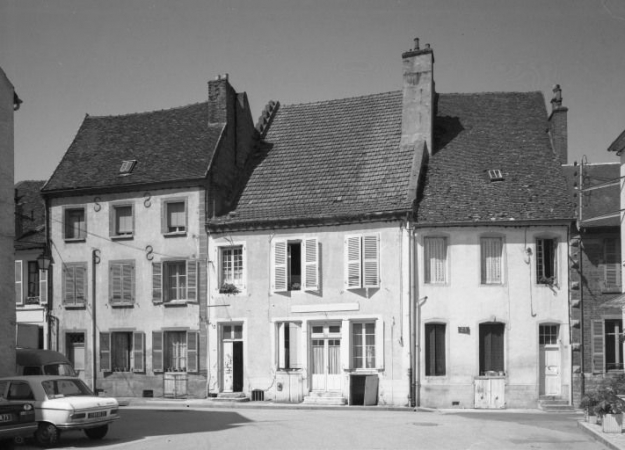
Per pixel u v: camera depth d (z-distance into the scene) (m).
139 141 35.53
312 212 31.08
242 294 31.69
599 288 29.33
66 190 34.22
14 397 18.23
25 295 35.03
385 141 33.22
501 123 33.84
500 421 22.75
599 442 17.81
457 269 29.38
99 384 33.25
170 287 33.06
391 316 29.52
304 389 30.39
